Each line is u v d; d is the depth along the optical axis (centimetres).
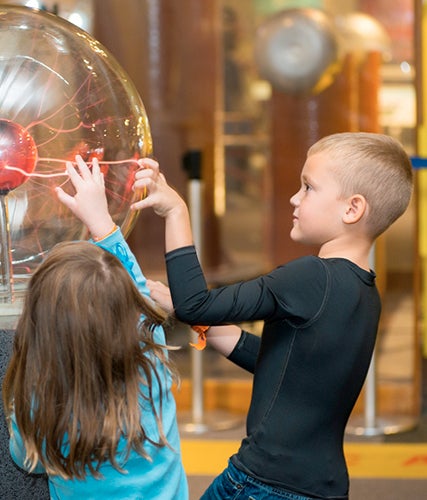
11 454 174
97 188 167
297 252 546
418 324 416
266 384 179
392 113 460
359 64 465
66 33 176
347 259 182
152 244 555
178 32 555
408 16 493
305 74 459
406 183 187
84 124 169
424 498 319
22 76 165
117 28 540
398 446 376
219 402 431
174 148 568
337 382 177
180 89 562
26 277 174
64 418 158
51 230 172
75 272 158
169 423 172
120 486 163
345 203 184
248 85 805
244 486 177
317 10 468
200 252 397
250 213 843
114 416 158
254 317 173
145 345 168
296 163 528
